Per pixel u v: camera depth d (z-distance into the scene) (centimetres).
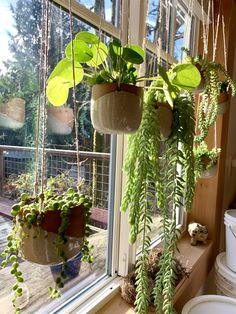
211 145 171
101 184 104
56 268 78
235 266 145
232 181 217
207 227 175
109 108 58
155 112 69
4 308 72
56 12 79
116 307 98
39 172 76
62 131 84
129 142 74
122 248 110
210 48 161
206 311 117
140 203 70
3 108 68
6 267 71
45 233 50
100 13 93
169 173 76
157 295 83
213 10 150
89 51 63
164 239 80
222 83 117
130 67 62
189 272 126
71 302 94
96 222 104
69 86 67
